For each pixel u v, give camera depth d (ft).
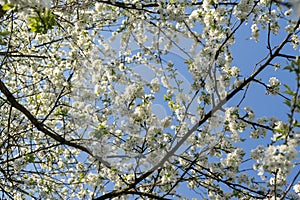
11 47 21.44
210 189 18.30
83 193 21.49
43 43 22.18
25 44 23.31
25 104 22.98
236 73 17.62
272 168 12.33
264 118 17.49
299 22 14.71
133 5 19.36
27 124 19.85
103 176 18.84
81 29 19.99
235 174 17.75
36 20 13.57
